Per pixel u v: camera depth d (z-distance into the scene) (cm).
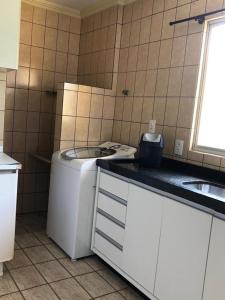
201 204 153
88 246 249
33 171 335
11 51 221
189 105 228
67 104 272
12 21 219
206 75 222
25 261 237
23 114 320
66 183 252
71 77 345
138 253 199
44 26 318
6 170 206
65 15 330
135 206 201
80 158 248
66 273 226
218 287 148
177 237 170
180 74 234
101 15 311
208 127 225
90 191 242
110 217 226
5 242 212
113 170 220
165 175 202
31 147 329
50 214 278
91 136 292
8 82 307
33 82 321
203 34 218
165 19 246
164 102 248
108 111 300
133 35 279
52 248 262
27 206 338
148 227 190
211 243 151
